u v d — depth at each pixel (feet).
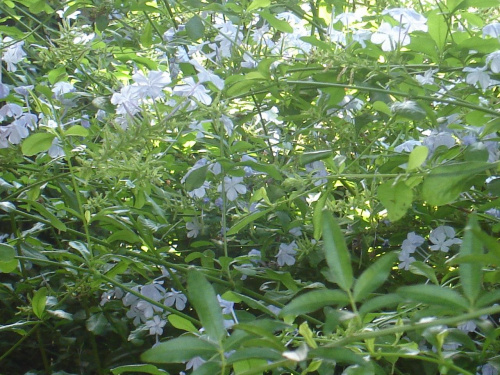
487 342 4.79
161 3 8.99
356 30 8.13
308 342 3.44
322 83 6.49
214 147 8.14
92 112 9.56
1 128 6.47
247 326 3.06
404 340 5.17
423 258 7.07
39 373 8.47
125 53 8.52
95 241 7.34
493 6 6.15
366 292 3.25
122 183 7.11
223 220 6.97
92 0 8.43
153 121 5.86
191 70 7.64
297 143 8.10
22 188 7.41
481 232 2.95
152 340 8.11
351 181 7.08
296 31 8.38
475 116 6.13
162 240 8.50
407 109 5.65
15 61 7.70
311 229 7.61
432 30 6.36
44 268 9.20
